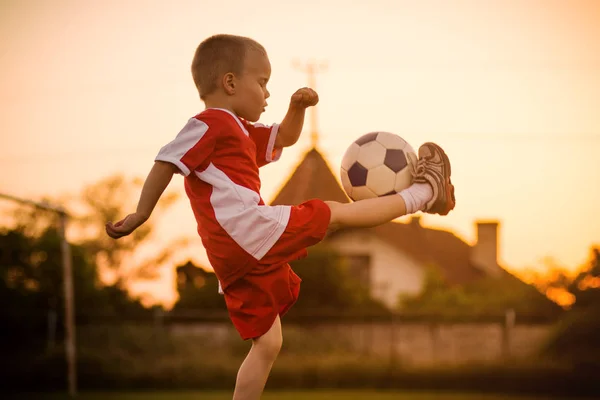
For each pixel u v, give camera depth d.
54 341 17.78
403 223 23.02
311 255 17.92
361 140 3.43
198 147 2.91
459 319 16.52
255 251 2.86
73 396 13.62
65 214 14.09
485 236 23.91
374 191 3.32
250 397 2.92
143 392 14.62
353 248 21.16
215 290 18.94
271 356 2.96
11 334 17.73
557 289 17.64
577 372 14.36
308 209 2.94
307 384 14.77
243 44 3.13
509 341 16.38
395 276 21.03
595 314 15.66
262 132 3.28
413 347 16.53
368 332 16.61
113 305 23.64
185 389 15.35
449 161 3.21
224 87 3.09
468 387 14.61
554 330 15.82
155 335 16.95
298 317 16.69
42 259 20.02
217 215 2.89
